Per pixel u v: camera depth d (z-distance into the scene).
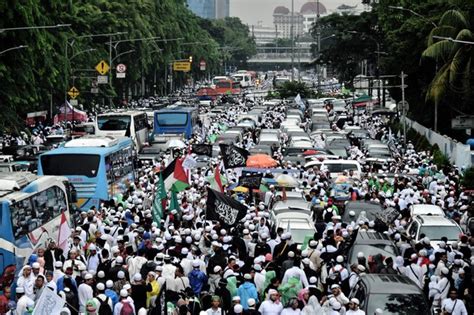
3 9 55.91
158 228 27.72
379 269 23.56
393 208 31.91
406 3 79.44
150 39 115.56
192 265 22.81
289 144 56.62
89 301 19.84
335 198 36.53
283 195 33.75
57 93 77.88
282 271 23.14
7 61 58.38
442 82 57.62
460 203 35.06
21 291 20.61
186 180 32.28
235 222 27.77
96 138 40.66
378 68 96.31
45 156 37.28
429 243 25.72
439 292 22.56
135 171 46.03
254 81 199.25
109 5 108.00
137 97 128.62
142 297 21.02
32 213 26.88
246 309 20.23
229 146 41.00
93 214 29.14
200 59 175.75
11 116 59.59
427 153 54.75
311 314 20.11
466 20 59.00
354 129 69.31
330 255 24.61
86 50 85.50
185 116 68.94
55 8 67.25
